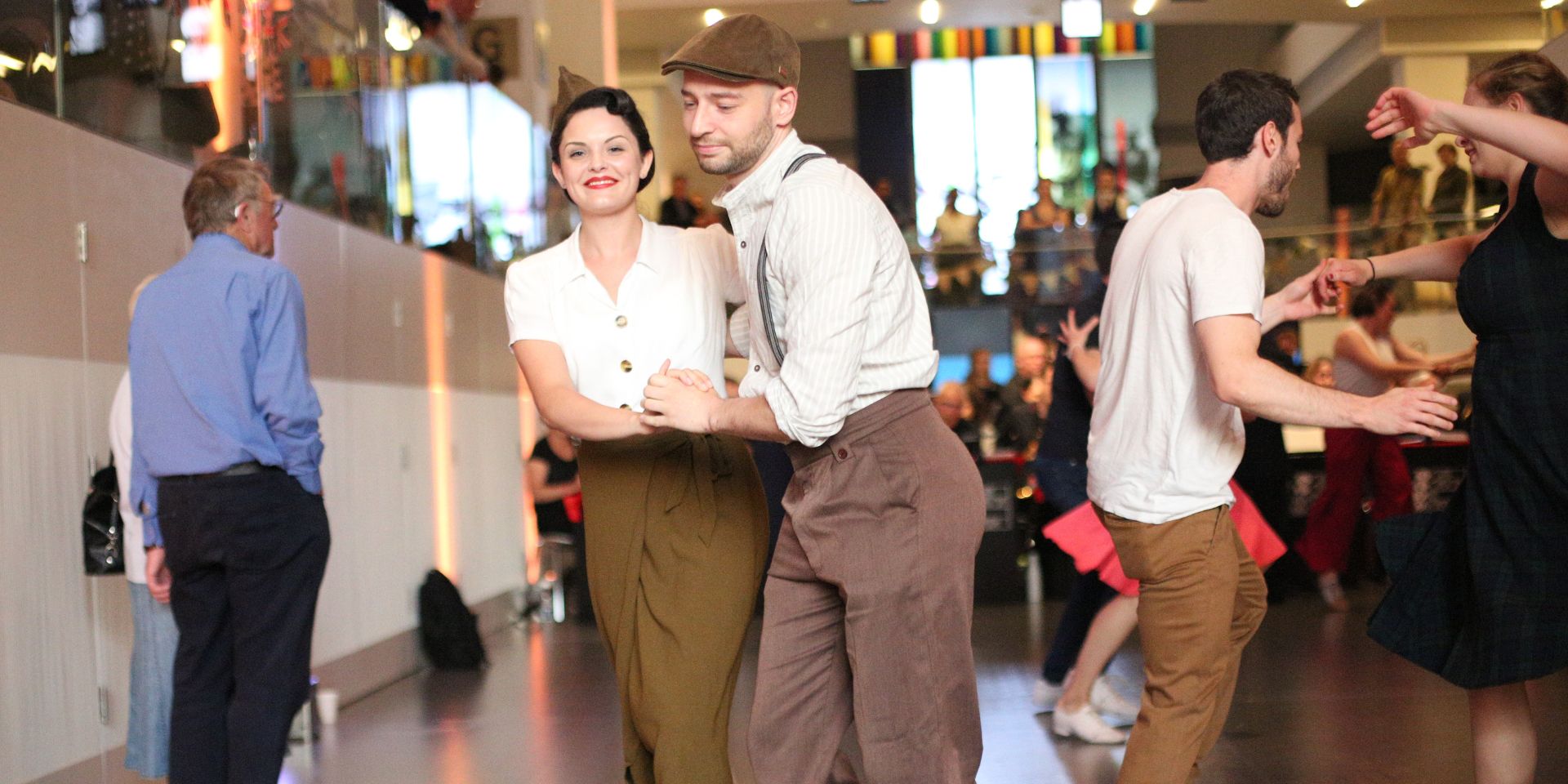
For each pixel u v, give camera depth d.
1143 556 2.80
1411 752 4.16
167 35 4.60
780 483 5.50
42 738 3.72
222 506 3.39
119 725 4.12
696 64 2.38
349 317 6.07
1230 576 2.78
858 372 2.42
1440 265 3.17
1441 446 9.45
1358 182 21.02
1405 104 2.74
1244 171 2.87
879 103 21.45
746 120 2.44
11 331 3.68
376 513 6.30
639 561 2.87
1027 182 20.94
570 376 2.94
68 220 3.96
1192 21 16.34
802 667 2.62
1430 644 2.96
